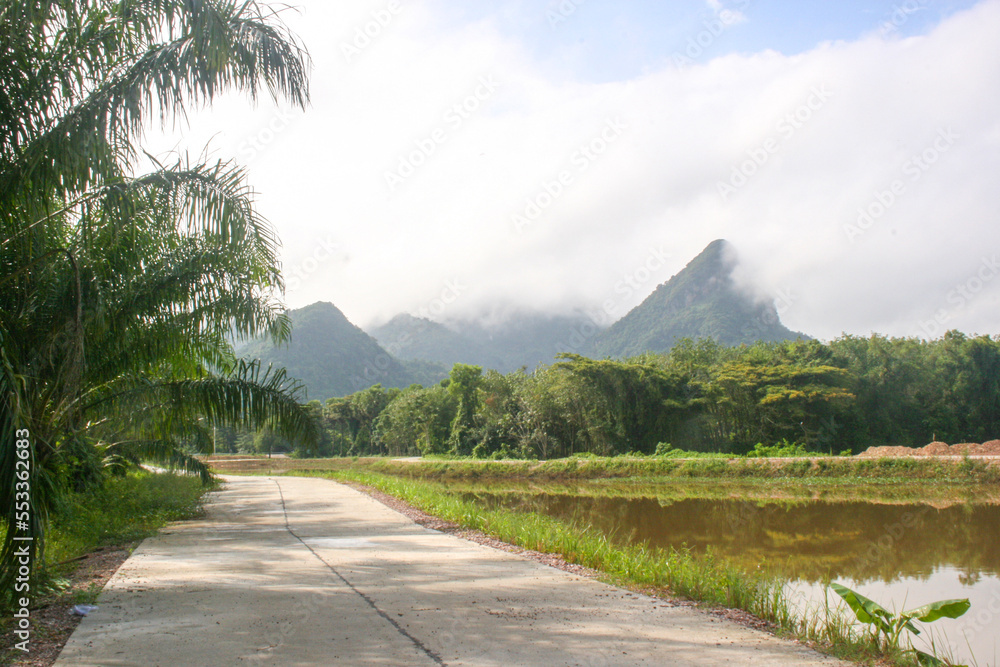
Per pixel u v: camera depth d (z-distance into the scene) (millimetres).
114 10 6262
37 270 7059
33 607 5387
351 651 4227
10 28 5457
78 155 5598
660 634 4746
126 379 9820
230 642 4418
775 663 4113
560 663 4012
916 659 4590
